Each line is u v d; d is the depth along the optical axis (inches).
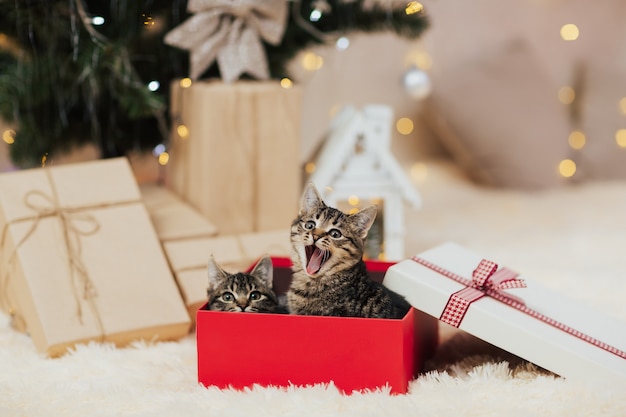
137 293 67.2
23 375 61.8
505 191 112.7
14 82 77.1
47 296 65.7
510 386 57.7
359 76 118.6
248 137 78.4
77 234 68.7
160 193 84.1
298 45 86.9
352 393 57.2
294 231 59.6
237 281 60.9
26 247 67.3
